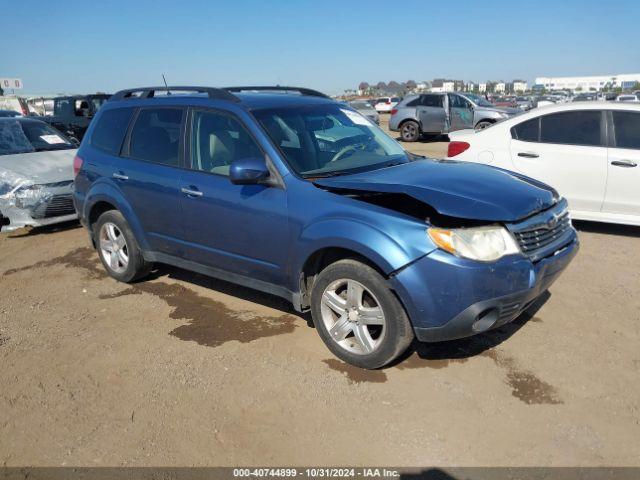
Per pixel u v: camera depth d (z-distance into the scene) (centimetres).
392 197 373
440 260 318
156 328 439
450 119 1825
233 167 377
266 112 421
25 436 312
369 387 346
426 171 400
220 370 372
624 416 312
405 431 303
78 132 1723
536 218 352
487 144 720
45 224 730
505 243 330
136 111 505
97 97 1739
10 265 622
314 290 375
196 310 471
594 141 650
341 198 362
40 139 840
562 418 311
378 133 487
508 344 394
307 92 534
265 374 364
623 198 634
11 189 712
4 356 405
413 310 329
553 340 399
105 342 420
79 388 358
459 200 337
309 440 299
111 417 326
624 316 438
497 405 324
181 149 454
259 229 396
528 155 688
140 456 292
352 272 349
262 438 303
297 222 372
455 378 352
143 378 366
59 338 430
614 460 278
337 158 421
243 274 428
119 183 500
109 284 544
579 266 556
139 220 493
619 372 356
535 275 338
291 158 395
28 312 484
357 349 366
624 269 545
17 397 350
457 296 319
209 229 432
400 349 347
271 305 476
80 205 555
